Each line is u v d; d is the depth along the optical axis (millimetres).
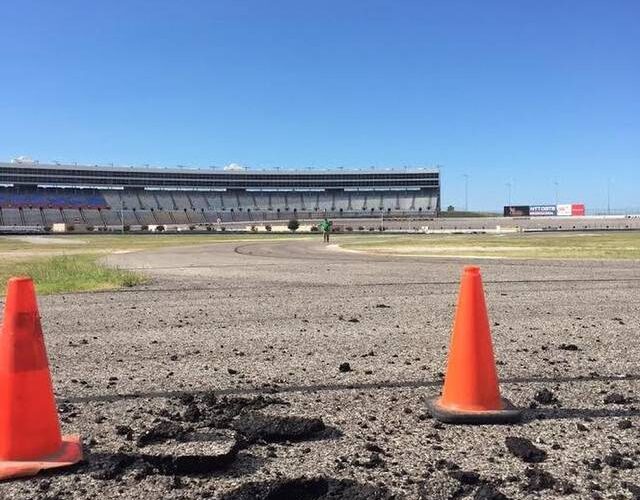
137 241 64875
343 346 8039
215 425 4688
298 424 4590
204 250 40500
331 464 3988
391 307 11891
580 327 9328
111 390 5914
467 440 4438
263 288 15742
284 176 169250
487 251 35031
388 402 5402
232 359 7305
